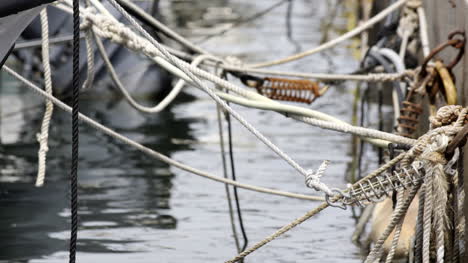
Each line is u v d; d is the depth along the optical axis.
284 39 40.28
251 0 55.47
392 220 11.05
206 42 39.44
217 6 52.44
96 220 16.34
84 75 26.98
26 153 21.75
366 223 16.20
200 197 18.00
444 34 15.20
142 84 28.00
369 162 20.75
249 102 12.77
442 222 10.59
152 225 16.06
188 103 28.41
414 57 18.08
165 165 20.69
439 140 10.55
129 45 14.05
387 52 16.78
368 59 17.75
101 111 26.70
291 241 15.21
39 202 17.48
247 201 17.72
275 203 17.59
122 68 27.81
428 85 14.09
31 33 26.25
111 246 14.83
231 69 15.87
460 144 10.58
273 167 20.44
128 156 21.52
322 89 16.33
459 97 13.58
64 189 18.48
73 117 9.95
